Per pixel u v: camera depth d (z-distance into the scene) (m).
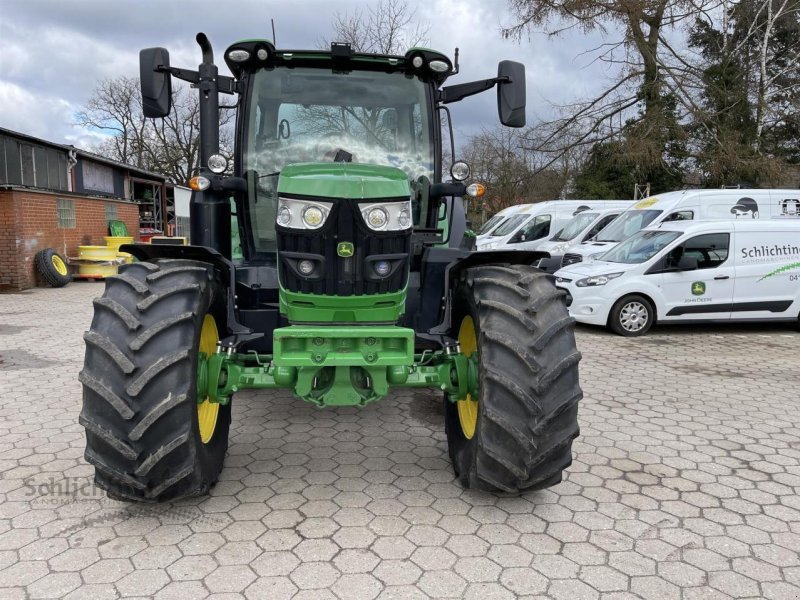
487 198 32.88
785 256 8.93
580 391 3.05
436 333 3.54
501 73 3.97
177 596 2.54
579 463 4.01
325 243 3.06
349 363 3.04
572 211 15.59
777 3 24.98
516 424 2.95
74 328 9.00
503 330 3.04
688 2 21.81
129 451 2.73
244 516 3.21
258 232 4.15
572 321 3.11
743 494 3.57
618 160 22.77
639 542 3.02
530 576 2.71
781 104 25.22
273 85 4.12
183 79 3.88
